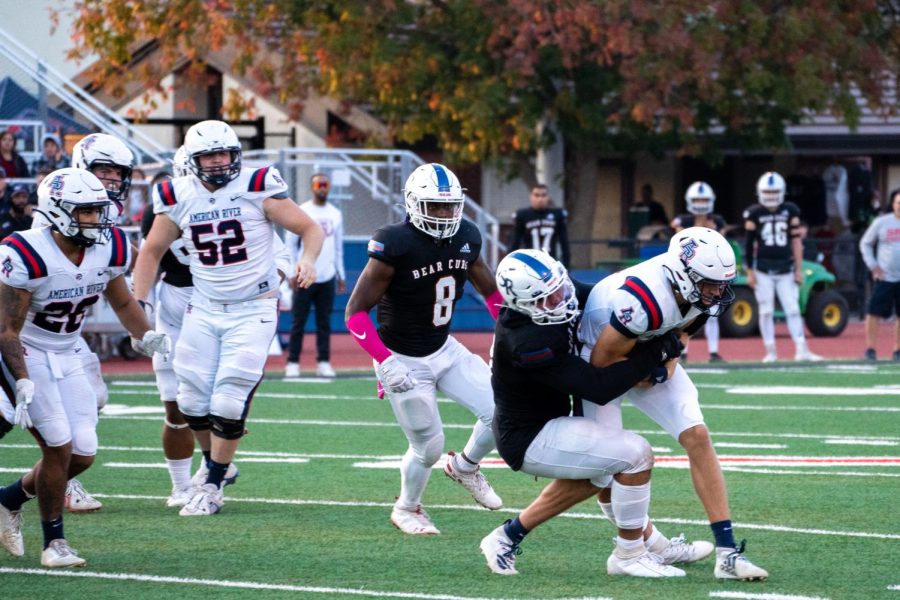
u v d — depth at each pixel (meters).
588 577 18.33
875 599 16.88
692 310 17.52
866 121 78.94
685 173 83.06
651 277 17.30
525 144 61.03
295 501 24.33
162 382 24.08
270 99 70.25
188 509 23.03
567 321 17.50
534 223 46.78
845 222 79.94
